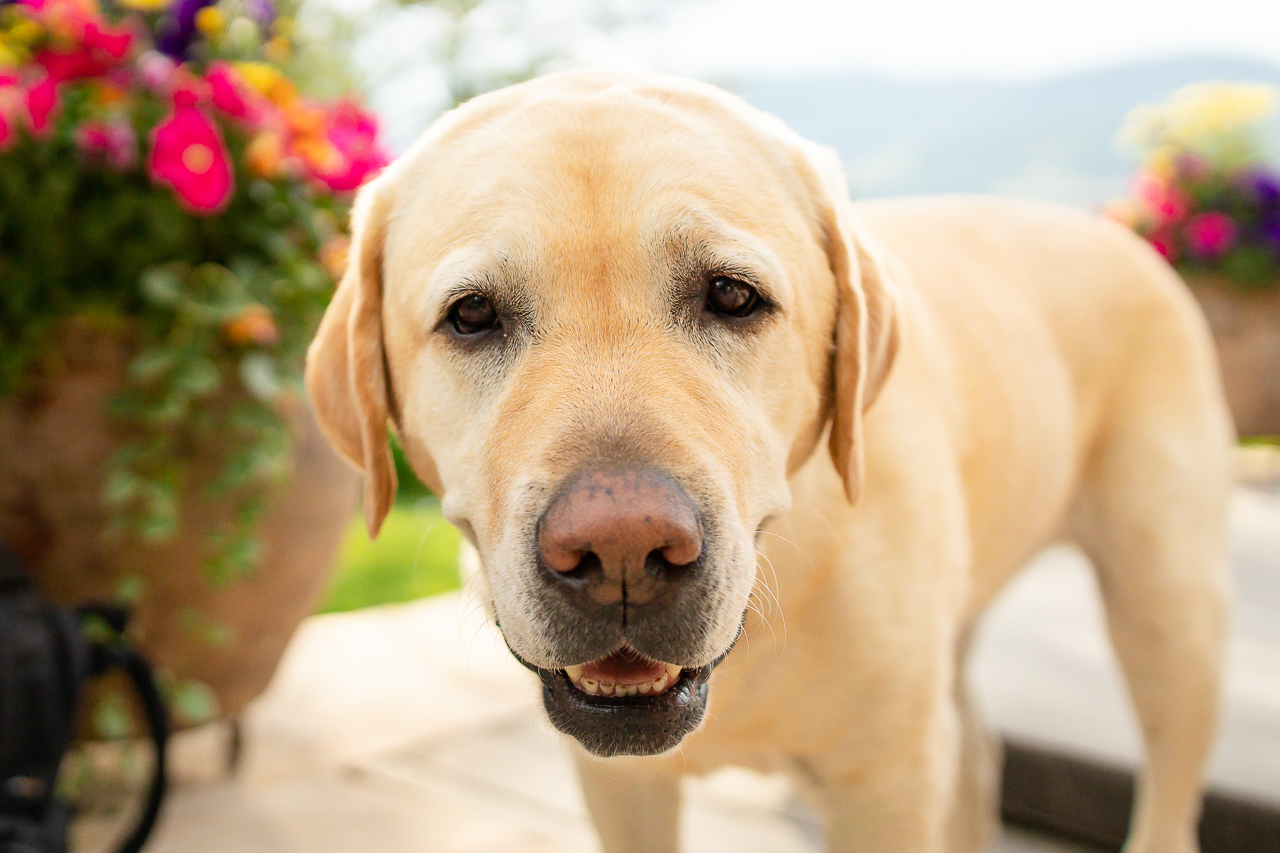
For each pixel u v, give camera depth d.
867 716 0.57
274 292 0.79
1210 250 1.79
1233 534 1.49
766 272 0.50
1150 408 0.73
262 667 0.86
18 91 0.74
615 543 0.44
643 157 0.50
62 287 0.76
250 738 0.95
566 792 0.87
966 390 0.65
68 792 0.81
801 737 0.57
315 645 1.19
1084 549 0.76
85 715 0.79
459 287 0.50
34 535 0.77
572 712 0.48
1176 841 0.71
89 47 0.75
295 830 0.80
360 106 0.89
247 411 0.77
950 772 0.60
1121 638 0.73
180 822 0.81
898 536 0.58
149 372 0.74
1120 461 0.73
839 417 0.55
